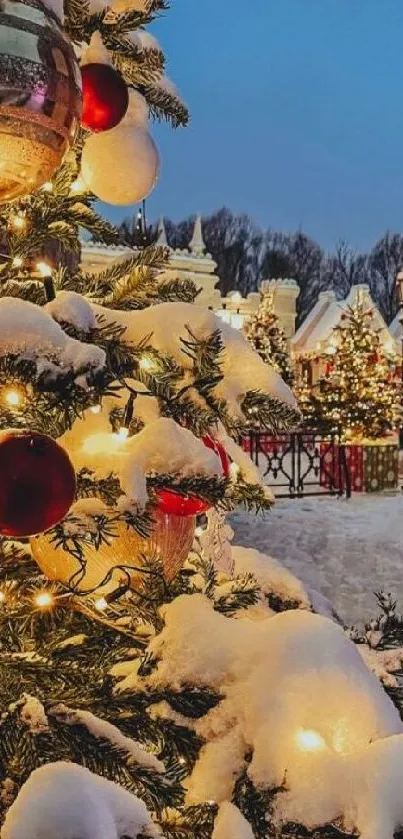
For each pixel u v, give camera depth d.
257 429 1.50
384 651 1.81
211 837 1.23
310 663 1.29
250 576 1.85
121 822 1.02
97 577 1.44
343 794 1.11
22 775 1.17
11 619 1.48
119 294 1.68
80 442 1.42
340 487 10.82
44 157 1.18
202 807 1.22
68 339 1.07
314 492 10.77
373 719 1.23
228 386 1.41
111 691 1.35
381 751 1.12
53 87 1.13
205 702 1.29
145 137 1.57
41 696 1.33
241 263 41.09
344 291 42.16
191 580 1.85
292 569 7.23
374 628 1.88
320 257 42.56
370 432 11.55
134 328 1.41
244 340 1.45
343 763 1.13
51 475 1.10
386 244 42.22
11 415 1.29
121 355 1.30
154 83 1.67
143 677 1.36
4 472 1.08
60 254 1.98
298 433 10.73
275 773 1.16
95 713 1.33
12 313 1.06
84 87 1.41
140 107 1.60
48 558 1.44
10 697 1.31
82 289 1.69
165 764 1.32
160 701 1.35
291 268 41.66
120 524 1.37
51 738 1.20
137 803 1.05
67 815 0.98
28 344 1.05
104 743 1.20
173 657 1.35
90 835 0.97
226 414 1.41
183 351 1.37
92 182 1.55
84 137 1.52
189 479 1.22
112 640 1.61
